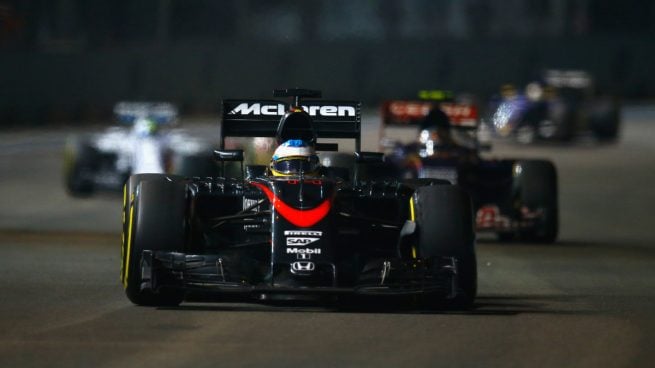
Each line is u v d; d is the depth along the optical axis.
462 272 28.62
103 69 162.62
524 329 26.20
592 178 97.00
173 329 25.31
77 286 33.16
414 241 30.34
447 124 53.09
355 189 31.02
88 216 65.19
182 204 28.83
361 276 28.06
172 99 173.62
